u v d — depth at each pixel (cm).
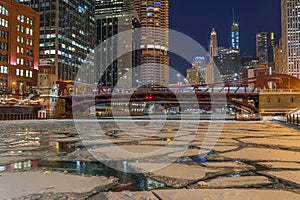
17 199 699
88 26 16075
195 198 693
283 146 1683
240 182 850
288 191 751
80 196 723
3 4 8300
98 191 767
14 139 2148
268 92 7169
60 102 8144
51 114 7731
